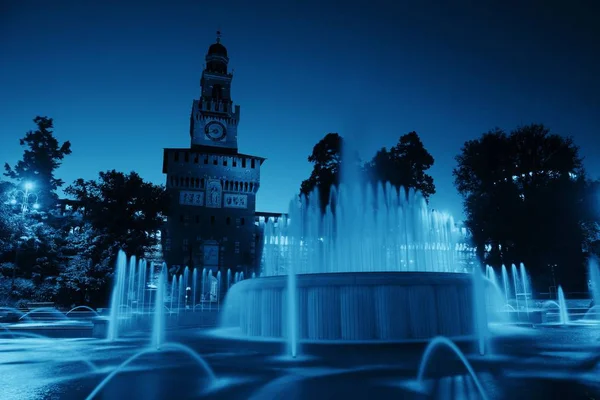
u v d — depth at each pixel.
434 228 25.62
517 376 6.97
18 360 9.62
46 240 37.69
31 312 27.27
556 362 8.26
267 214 68.75
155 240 45.53
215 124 70.06
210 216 63.56
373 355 9.30
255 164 67.56
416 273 11.84
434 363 8.25
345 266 24.19
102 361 9.34
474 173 40.53
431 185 49.09
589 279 35.38
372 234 24.58
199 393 6.06
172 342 12.68
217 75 72.69
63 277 37.06
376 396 5.76
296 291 12.20
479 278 12.95
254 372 7.60
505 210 34.81
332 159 49.53
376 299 11.54
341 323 11.51
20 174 41.22
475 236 37.31
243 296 14.81
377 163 45.97
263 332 13.10
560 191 34.09
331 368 7.87
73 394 6.14
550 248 33.56
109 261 39.06
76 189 41.94
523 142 38.09
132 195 43.03
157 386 6.56
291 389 6.21
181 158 64.56
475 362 8.32
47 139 43.12
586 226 35.28
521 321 17.45
